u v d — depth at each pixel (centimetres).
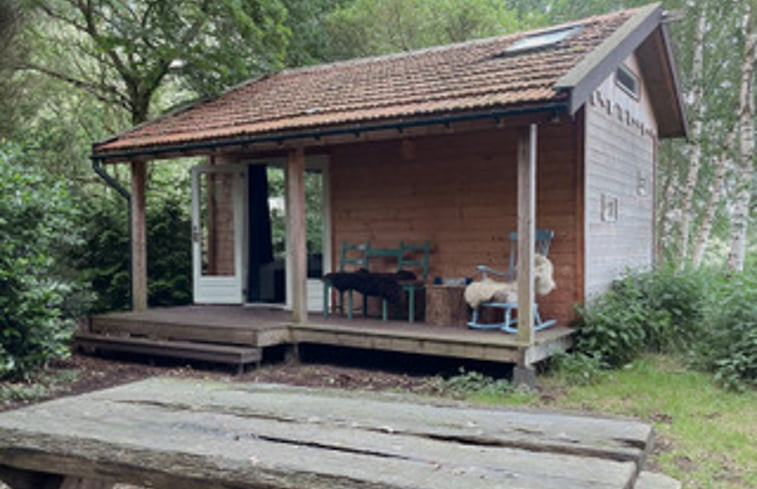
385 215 785
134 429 198
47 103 1111
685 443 405
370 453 170
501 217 709
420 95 623
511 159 702
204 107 891
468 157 728
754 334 556
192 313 794
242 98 883
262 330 657
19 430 201
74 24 1066
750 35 1056
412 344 602
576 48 622
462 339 573
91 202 1061
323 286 802
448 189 742
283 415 211
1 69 914
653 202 968
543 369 601
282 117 702
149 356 734
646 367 610
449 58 773
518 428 192
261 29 1077
